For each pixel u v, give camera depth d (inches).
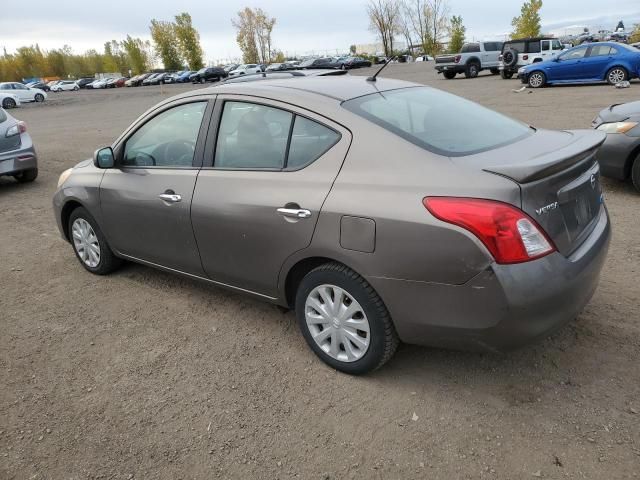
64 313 163.3
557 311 100.0
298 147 121.6
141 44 3878.0
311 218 114.0
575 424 102.8
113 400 120.0
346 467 97.4
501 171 96.9
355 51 4168.3
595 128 252.1
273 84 136.9
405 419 108.0
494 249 94.4
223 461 100.7
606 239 117.0
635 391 110.1
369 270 107.3
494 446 99.3
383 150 109.2
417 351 130.1
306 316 125.6
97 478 98.4
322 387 119.7
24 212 288.5
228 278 140.2
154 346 141.3
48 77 4345.5
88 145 532.7
